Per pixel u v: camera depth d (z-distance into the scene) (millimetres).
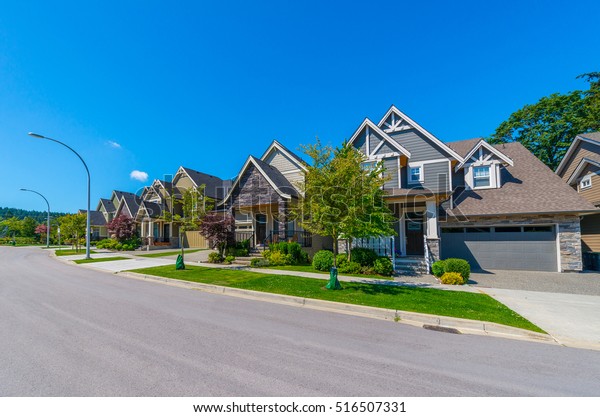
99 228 39406
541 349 4637
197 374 3512
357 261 11969
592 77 20656
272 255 14094
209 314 6305
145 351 4203
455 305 6887
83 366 3686
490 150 15094
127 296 8062
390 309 6566
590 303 7328
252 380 3396
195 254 20438
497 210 13398
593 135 16641
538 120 26234
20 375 3430
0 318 5859
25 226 52969
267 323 5727
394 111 15945
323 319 6094
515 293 8414
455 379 3557
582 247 15367
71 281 10625
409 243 14344
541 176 14820
